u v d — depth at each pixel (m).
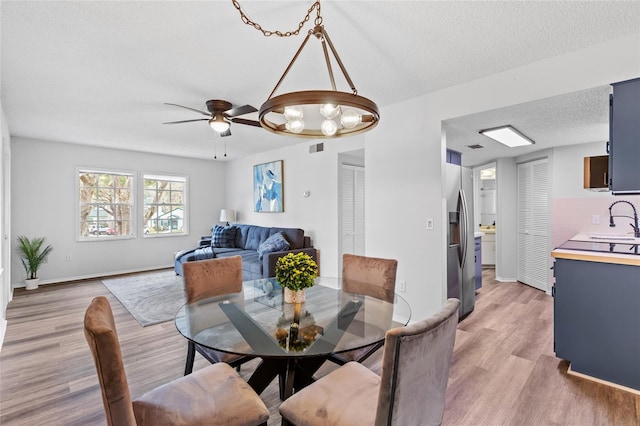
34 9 1.79
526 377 2.26
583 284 2.28
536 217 4.80
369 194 3.65
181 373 2.38
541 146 4.39
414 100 3.24
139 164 6.19
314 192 5.04
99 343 0.98
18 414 1.89
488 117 2.96
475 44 2.21
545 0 1.73
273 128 1.70
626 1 1.74
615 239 3.36
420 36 2.10
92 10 1.81
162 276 5.66
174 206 6.80
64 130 4.48
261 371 1.79
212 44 2.19
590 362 2.24
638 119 2.08
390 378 0.98
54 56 2.35
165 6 1.77
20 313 3.71
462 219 3.42
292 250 4.69
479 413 1.87
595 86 2.23
